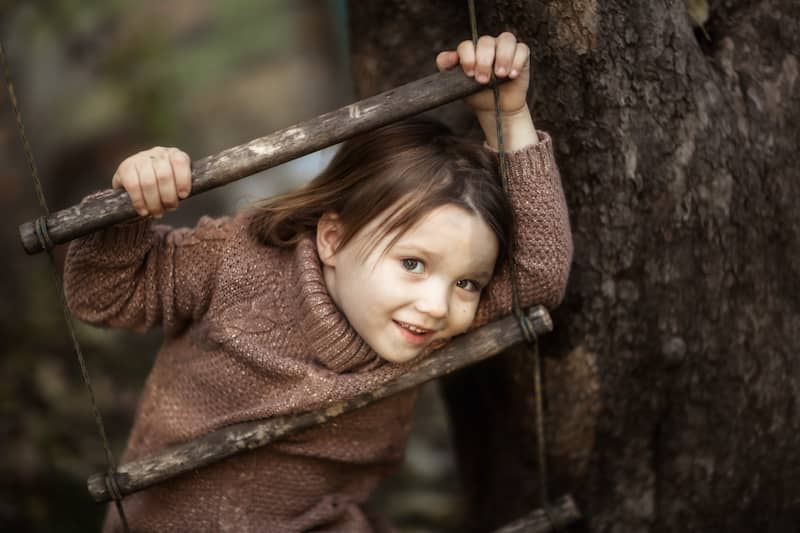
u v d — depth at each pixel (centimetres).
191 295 173
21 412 319
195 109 576
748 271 185
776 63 181
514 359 202
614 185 178
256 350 169
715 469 197
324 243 168
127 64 524
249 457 180
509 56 153
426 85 155
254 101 594
